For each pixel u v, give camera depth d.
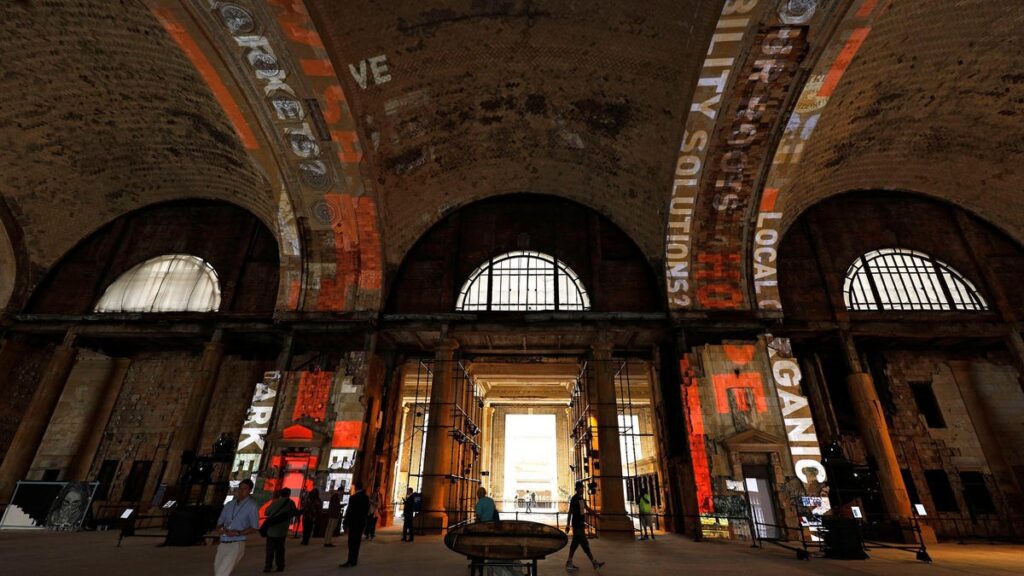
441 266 18.61
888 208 18.98
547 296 18.11
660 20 12.75
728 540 13.24
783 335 16.77
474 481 21.39
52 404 16.78
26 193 17.56
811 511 13.30
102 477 18.14
